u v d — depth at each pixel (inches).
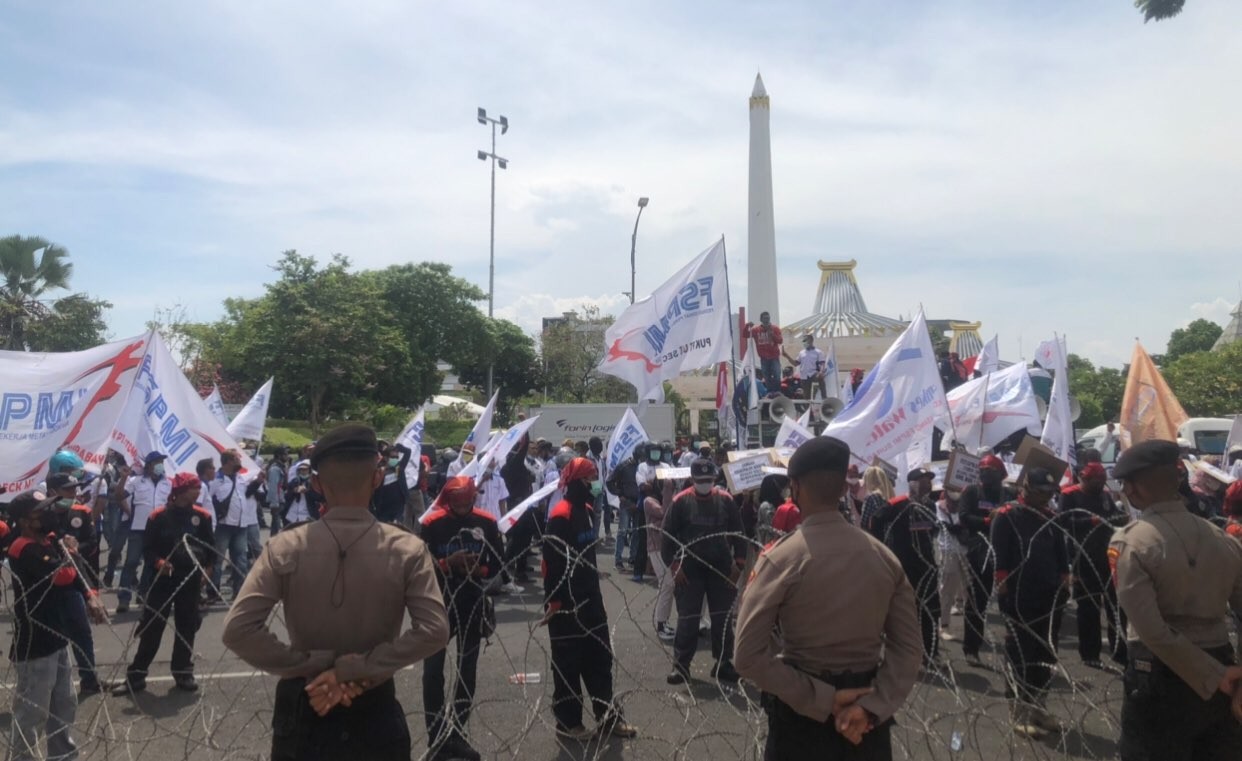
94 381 377.1
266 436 1408.7
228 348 1675.7
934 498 443.2
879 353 1804.9
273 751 137.1
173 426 468.8
